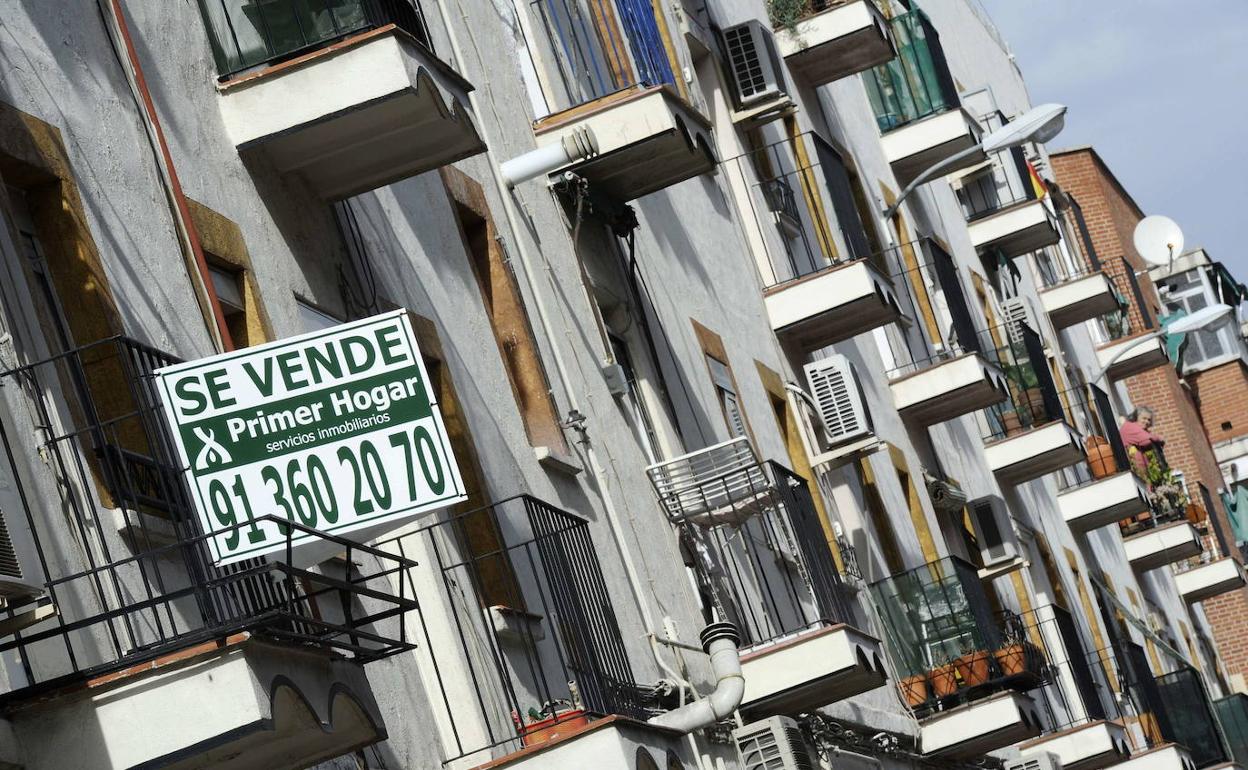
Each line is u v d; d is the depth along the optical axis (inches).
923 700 2268.7
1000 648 2298.2
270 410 912.3
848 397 2251.5
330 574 1127.6
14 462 837.8
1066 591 3622.0
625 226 1830.7
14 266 928.3
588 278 1737.2
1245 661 5866.1
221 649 809.5
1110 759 2915.8
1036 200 3870.6
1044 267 4702.3
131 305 1010.7
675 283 1985.7
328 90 1211.9
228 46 1226.0
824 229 2650.1
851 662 1686.8
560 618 1205.7
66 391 933.2
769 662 1700.3
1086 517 3909.9
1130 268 5472.4
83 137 1021.8
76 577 809.5
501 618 1296.8
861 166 2979.8
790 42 2694.4
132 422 968.9
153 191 1074.1
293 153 1246.3
